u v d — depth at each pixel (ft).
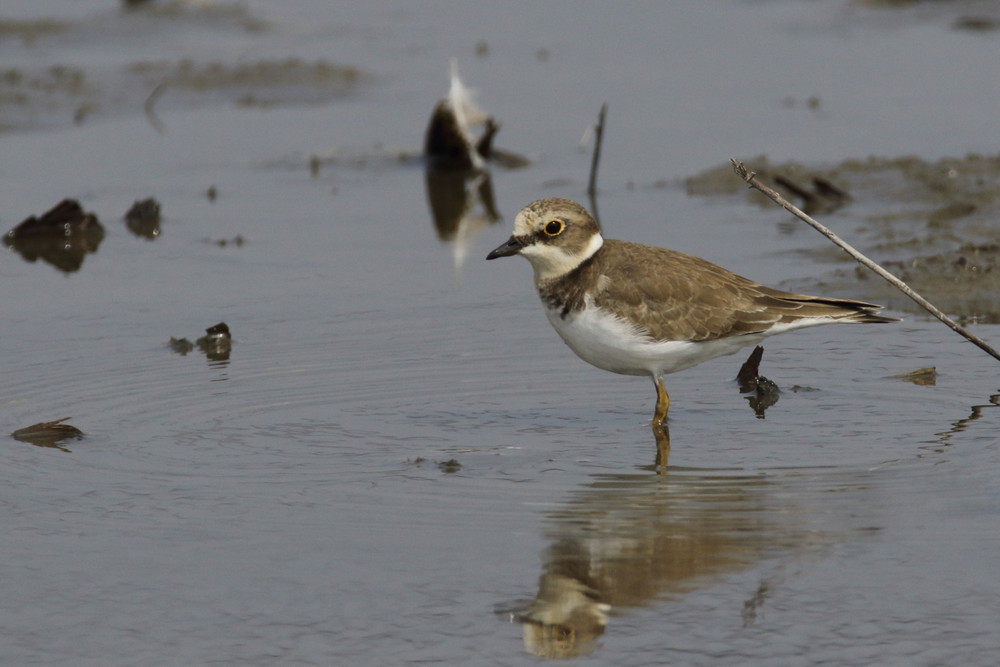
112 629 27.94
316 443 38.11
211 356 46.01
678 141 73.41
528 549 31.14
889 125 73.31
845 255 55.26
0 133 76.38
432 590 29.30
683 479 35.14
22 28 95.76
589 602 28.63
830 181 64.34
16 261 58.13
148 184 68.74
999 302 49.47
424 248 59.41
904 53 88.84
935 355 44.57
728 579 29.58
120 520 33.01
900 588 28.89
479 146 72.59
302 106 82.58
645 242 57.88
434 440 38.37
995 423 38.42
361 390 42.57
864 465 35.68
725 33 96.12
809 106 78.28
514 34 97.25
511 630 27.68
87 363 45.29
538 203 40.04
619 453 37.24
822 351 45.52
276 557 30.94
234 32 96.48
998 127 71.46
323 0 106.73
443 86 85.46
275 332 48.62
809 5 103.30
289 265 57.06
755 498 33.76
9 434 38.75
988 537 31.07
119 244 60.29
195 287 54.29
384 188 69.15
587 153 72.90
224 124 79.20
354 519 32.94
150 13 98.48
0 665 26.61
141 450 37.58
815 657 26.37
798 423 39.22
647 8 103.81
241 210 65.16
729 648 26.76
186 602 28.96
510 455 37.14
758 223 60.34
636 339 38.96
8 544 31.78
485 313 50.62
